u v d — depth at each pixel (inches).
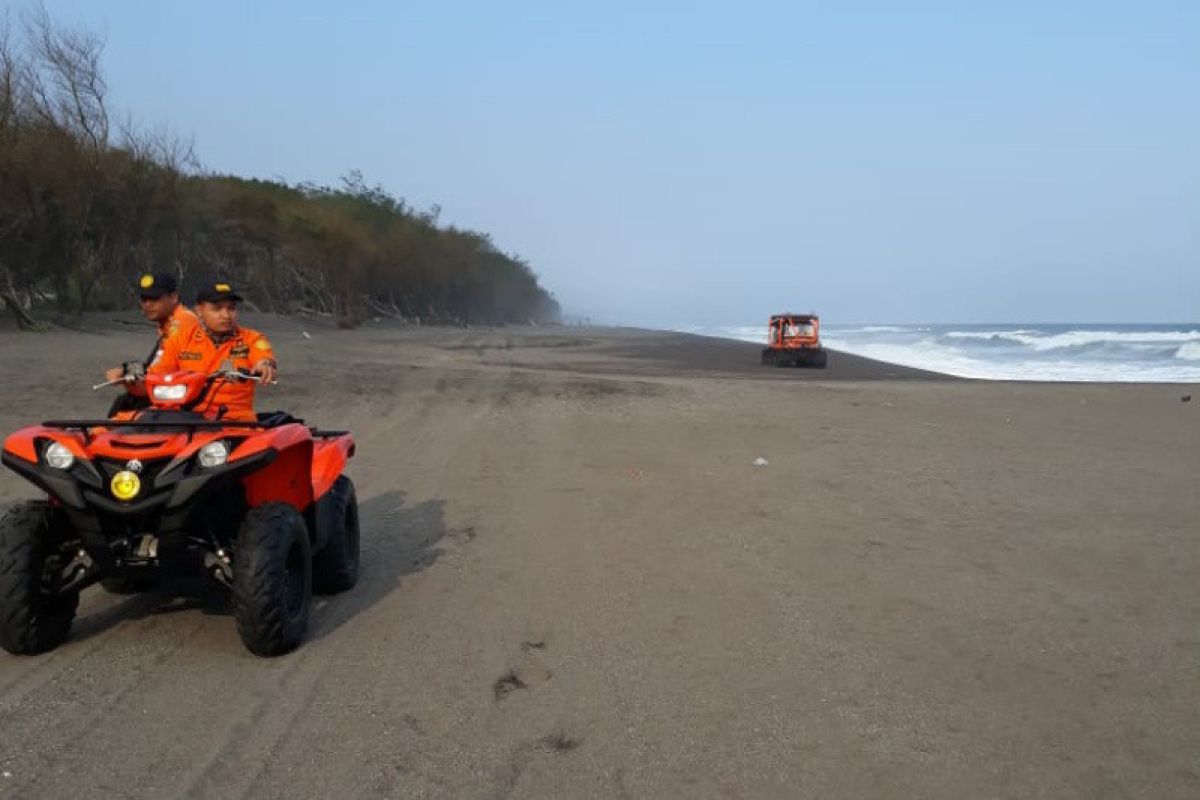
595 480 403.9
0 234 1015.6
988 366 1667.1
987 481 405.1
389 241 2682.1
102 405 532.1
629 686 186.4
